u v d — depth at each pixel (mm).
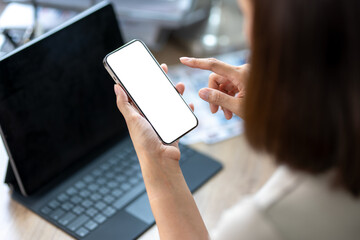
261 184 882
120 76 707
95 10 850
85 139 887
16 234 778
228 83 784
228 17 1298
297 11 362
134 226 783
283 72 387
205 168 898
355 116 381
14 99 769
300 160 417
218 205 844
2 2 1143
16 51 758
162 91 717
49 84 811
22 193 833
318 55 369
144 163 612
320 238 438
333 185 425
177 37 1231
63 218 796
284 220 434
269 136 421
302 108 391
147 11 1145
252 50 409
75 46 833
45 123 819
